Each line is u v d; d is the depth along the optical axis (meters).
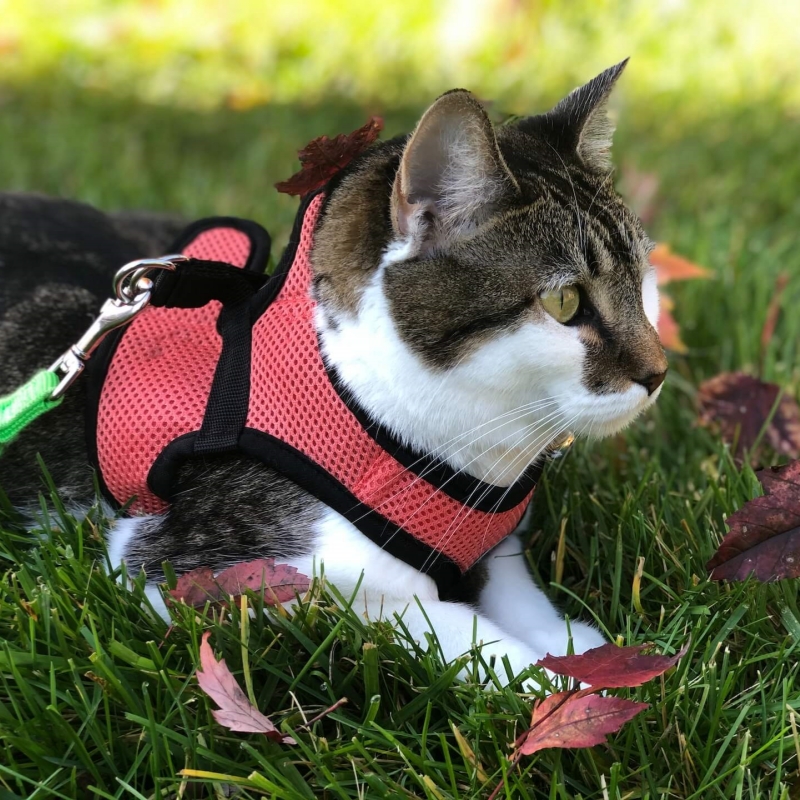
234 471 0.63
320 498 0.62
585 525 0.71
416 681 0.62
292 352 0.62
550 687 0.61
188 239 0.69
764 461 0.76
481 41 1.51
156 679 0.61
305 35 1.54
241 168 1.09
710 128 1.22
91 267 0.72
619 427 0.65
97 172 1.05
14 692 0.61
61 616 0.63
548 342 0.62
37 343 0.68
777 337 0.85
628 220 0.65
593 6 1.57
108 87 1.38
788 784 0.60
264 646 0.63
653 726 0.61
